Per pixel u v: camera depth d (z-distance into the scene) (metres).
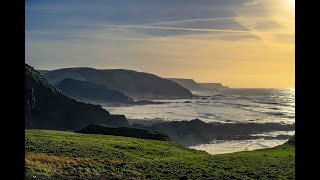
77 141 69.62
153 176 40.41
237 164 51.91
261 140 188.88
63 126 174.25
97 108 196.12
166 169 44.78
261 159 58.72
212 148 174.62
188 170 44.53
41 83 180.50
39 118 168.12
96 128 128.50
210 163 52.16
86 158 47.47
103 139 88.38
